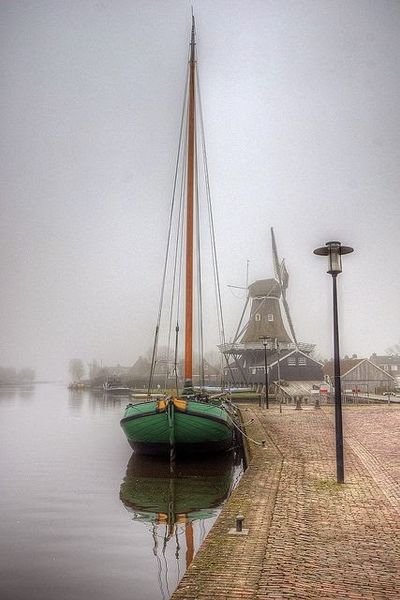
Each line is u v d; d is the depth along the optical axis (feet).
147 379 328.08
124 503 42.55
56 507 41.11
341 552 21.57
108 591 24.63
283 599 17.24
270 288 224.33
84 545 31.48
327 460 43.86
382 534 23.90
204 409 60.23
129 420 62.08
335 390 35.53
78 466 60.64
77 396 287.07
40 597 23.94
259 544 22.45
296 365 199.31
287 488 32.99
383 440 56.08
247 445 57.00
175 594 17.66
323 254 36.58
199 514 39.01
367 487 33.22
